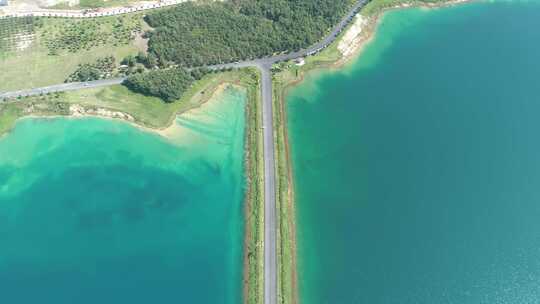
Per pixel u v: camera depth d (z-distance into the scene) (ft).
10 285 380.37
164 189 456.04
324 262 403.54
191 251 407.03
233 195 451.53
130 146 493.36
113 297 374.02
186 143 498.69
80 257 401.49
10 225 424.05
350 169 484.33
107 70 558.56
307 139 512.63
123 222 428.15
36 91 530.68
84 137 499.10
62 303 369.71
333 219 437.58
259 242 403.75
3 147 488.44
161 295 376.07
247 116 525.34
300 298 379.76
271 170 466.29
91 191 452.35
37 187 455.22
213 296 376.48
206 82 555.69
